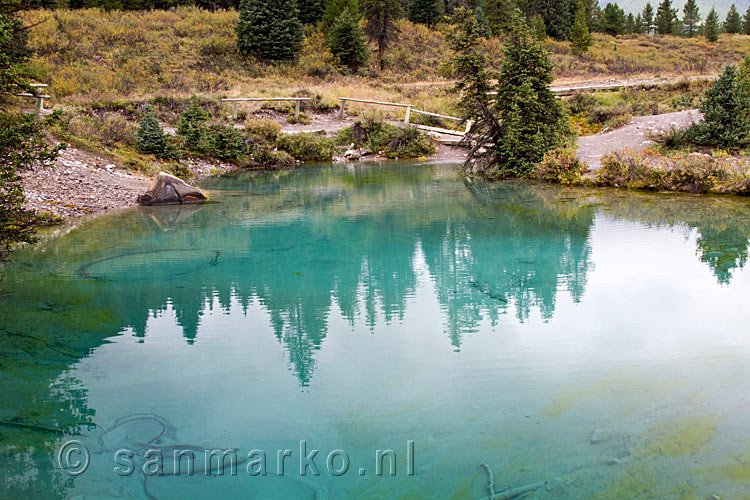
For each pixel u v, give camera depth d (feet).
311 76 117.08
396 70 131.44
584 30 160.15
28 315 21.84
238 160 72.13
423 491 11.37
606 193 48.91
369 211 43.52
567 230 35.35
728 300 22.30
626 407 14.51
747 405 14.37
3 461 12.68
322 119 89.51
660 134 61.93
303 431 13.85
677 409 14.32
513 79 60.03
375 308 22.68
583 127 77.00
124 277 26.81
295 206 45.88
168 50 113.39
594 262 28.27
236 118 81.87
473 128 65.10
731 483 11.28
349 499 11.23
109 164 54.49
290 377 16.83
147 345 19.15
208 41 121.19
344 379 16.61
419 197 49.55
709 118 56.85
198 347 19.03
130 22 127.24
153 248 32.35
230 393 15.85
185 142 70.49
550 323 20.66
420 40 152.97
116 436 13.73
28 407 15.05
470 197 48.96
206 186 56.95
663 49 187.11
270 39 119.14
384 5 128.77
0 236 23.22
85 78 87.51
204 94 90.12
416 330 20.35
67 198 44.11
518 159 60.23
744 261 27.50
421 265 28.45
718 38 210.79
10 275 27.14
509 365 17.30
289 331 20.35
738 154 54.24
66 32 108.78
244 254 30.94
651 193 48.16
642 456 12.34
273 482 11.77
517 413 14.42
